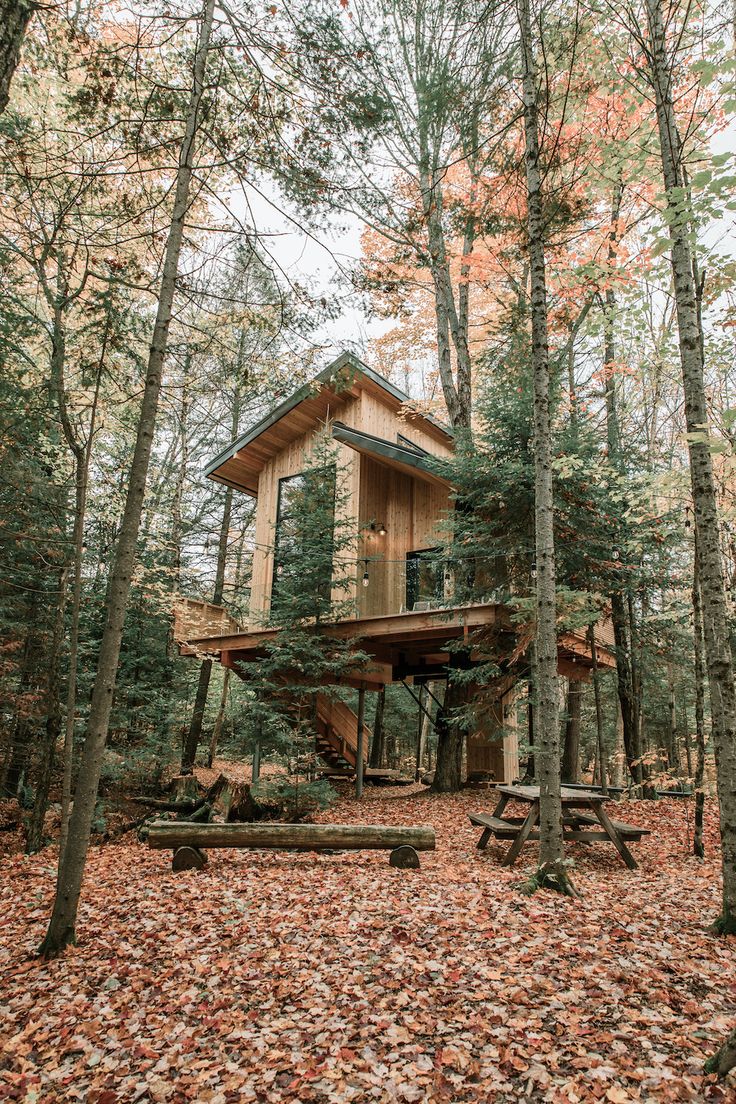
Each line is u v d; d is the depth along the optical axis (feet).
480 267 38.60
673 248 16.31
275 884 19.17
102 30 18.57
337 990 12.09
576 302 30.81
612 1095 8.59
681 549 37.91
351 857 22.75
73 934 14.89
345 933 14.73
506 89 22.67
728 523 26.89
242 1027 11.16
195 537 63.21
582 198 24.95
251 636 41.19
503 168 26.00
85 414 28.68
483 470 34.01
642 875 20.04
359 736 40.57
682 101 22.03
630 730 41.93
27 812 34.35
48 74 22.41
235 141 19.06
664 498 25.62
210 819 29.17
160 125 18.71
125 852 26.25
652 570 38.22
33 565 32.32
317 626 36.81
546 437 18.99
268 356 21.21
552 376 32.58
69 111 18.79
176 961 13.87
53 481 29.27
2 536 26.78
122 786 37.11
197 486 61.16
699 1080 8.79
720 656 14.90
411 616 34.86
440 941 13.96
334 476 39.14
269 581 53.26
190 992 12.48
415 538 50.29
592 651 33.96
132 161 19.80
